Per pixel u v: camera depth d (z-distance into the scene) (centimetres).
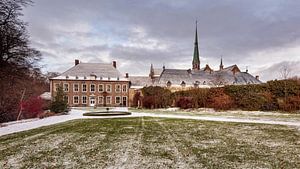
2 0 1905
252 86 2936
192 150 874
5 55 2067
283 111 2503
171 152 846
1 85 2117
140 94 5200
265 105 2709
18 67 2175
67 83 5531
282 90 2655
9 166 700
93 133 1289
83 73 5744
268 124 1555
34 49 2298
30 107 2488
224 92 3161
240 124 1586
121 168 666
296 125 1481
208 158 764
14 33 2048
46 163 727
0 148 945
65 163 724
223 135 1190
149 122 1797
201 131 1323
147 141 1050
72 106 5475
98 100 5706
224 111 2875
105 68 6006
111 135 1218
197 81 6400
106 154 825
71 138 1148
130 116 2417
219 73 6838
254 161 725
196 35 8275
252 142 1011
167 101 4091
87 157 791
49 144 1012
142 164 702
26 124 1797
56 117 2420
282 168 655
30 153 855
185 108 3547
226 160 739
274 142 1005
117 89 5822
